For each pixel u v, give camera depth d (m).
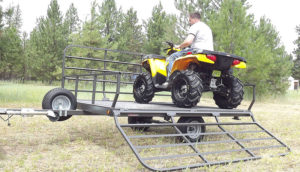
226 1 15.26
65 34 31.66
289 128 6.67
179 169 3.26
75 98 4.62
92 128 5.70
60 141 4.43
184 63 4.67
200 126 4.61
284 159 3.88
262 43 15.33
